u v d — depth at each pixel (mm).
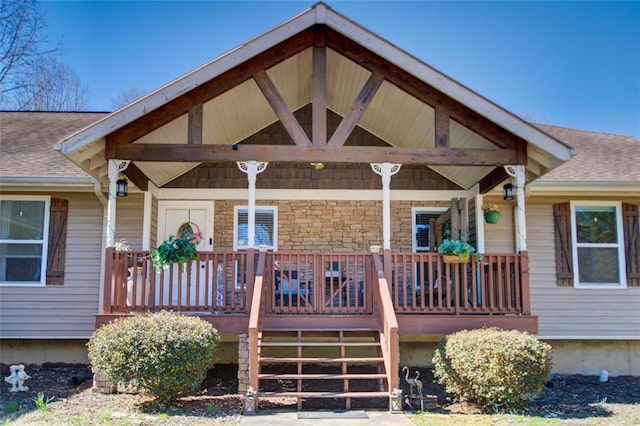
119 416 6363
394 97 9148
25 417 6301
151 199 10125
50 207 10055
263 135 10867
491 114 7777
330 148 8055
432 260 8438
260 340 7426
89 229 10062
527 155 8234
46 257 9953
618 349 10250
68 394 7629
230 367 9523
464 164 8141
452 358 7086
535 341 7066
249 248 8016
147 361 6652
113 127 7520
